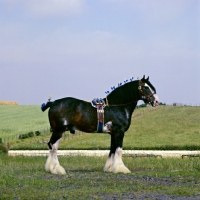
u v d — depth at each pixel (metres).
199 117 80.19
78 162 26.48
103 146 53.03
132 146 51.31
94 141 59.03
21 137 65.94
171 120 77.75
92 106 21.20
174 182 17.62
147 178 18.77
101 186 16.59
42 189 15.98
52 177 19.16
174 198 14.39
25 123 87.00
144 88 21.84
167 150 47.25
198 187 16.38
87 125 21.09
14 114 102.19
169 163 24.58
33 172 20.75
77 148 50.66
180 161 25.73
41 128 79.12
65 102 20.98
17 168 22.83
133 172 21.12
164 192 15.31
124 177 19.17
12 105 121.94
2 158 28.75
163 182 17.64
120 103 21.69
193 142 57.00
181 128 70.06
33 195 14.66
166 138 61.47
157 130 68.81
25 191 15.40
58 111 20.83
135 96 21.86
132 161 26.52
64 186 16.70
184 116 81.88
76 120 20.98
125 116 21.61
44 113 102.62
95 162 26.50
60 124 20.80
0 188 16.11
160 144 54.78
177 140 59.50
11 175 19.03
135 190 15.73
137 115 85.12
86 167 23.94
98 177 19.16
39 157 30.20
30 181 17.53
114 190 15.67
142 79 21.97
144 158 29.25
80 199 14.09
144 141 58.91
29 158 29.22
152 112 88.50
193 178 18.64
